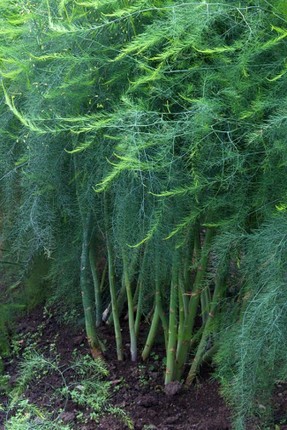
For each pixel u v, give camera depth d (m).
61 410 2.26
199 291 2.21
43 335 2.86
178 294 2.34
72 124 2.05
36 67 2.09
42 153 2.14
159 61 1.93
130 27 1.97
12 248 2.65
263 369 1.88
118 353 2.59
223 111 1.85
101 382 2.41
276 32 1.75
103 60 1.92
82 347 2.71
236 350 1.88
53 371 2.54
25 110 2.20
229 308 2.20
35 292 2.95
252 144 1.84
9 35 2.15
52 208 2.35
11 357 2.74
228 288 2.37
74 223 2.54
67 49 2.02
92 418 2.23
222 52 1.81
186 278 2.28
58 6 1.98
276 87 1.76
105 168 2.03
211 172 1.93
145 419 2.23
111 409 2.24
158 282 2.31
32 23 2.07
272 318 1.77
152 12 1.91
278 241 1.80
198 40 1.71
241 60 1.69
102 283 2.86
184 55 1.85
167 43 1.81
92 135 2.00
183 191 1.78
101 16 1.95
